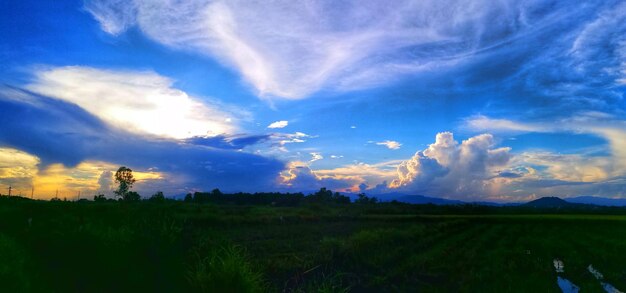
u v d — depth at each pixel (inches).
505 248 1010.7
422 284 568.7
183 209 1753.2
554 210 5036.9
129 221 473.1
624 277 657.6
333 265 687.7
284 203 3870.6
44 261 398.6
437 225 1905.8
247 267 382.6
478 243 1163.3
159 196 1828.2
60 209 1046.4
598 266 767.7
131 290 367.9
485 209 4522.6
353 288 540.7
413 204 4630.9
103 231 437.7
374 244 912.3
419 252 902.4
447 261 770.2
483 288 552.1
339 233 1326.3
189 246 428.5
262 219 1796.3
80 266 388.5
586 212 4662.9
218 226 1510.8
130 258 396.2
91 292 355.9
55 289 349.7
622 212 4628.4
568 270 716.7
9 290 324.8
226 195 3941.9
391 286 549.0
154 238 418.9
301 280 563.2
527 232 1723.7
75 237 419.5
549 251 978.7
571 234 1598.2
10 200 1232.8
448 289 546.6
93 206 1146.7
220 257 382.6
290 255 758.5
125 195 2297.0
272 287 479.8
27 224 631.8
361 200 4645.7
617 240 1261.1
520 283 579.2
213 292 346.0
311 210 2711.6
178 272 382.6
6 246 416.8
